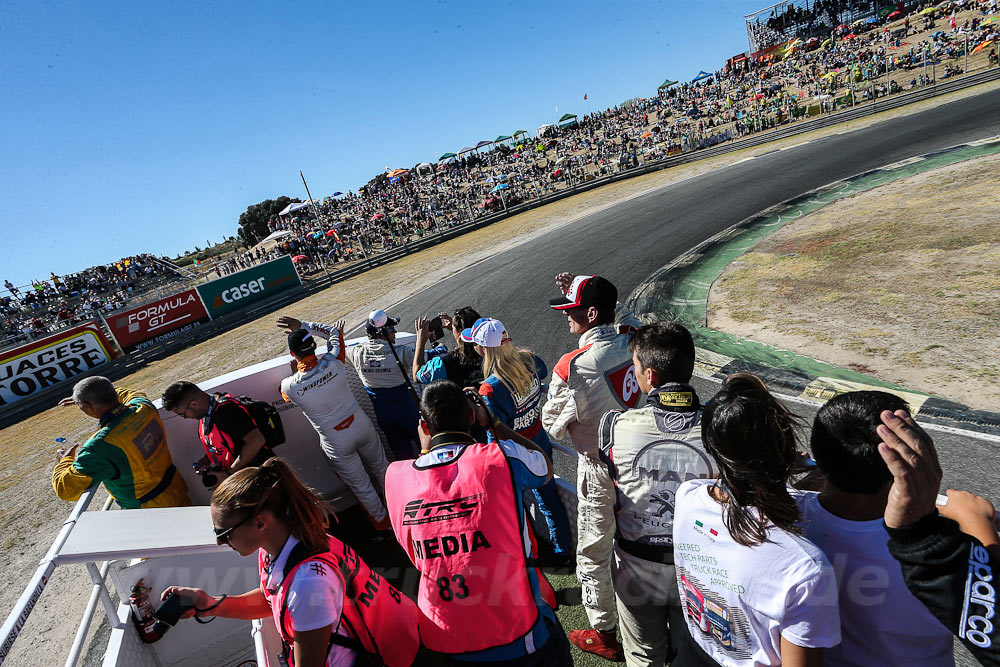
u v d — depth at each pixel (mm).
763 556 1164
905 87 26812
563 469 4344
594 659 2463
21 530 7184
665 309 8922
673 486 1692
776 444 1168
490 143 59094
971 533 1177
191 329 19531
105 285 29500
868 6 52969
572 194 29984
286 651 1795
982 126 16172
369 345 3598
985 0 41344
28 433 13141
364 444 3527
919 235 9195
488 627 1671
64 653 4406
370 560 3400
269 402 3605
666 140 35375
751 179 19000
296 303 21266
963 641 1007
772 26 59281
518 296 12055
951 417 4324
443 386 1837
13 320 22703
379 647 1797
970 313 6031
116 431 2809
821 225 11633
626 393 2242
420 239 27562
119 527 2180
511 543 1668
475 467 1689
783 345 6434
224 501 1572
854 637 1278
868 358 5621
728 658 1331
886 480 1135
